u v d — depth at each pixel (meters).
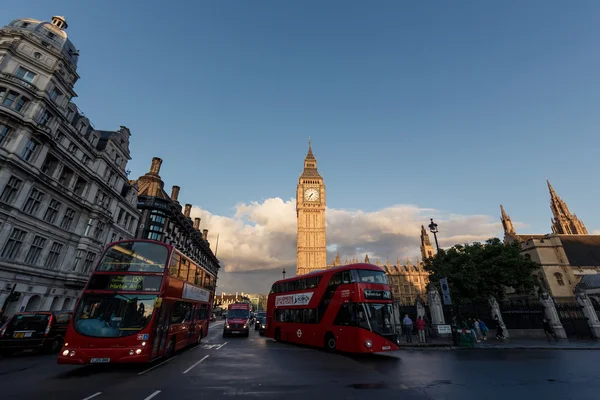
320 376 10.70
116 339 10.62
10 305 23.64
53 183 27.53
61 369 11.51
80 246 30.81
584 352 17.80
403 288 117.19
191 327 17.89
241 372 11.26
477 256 35.38
